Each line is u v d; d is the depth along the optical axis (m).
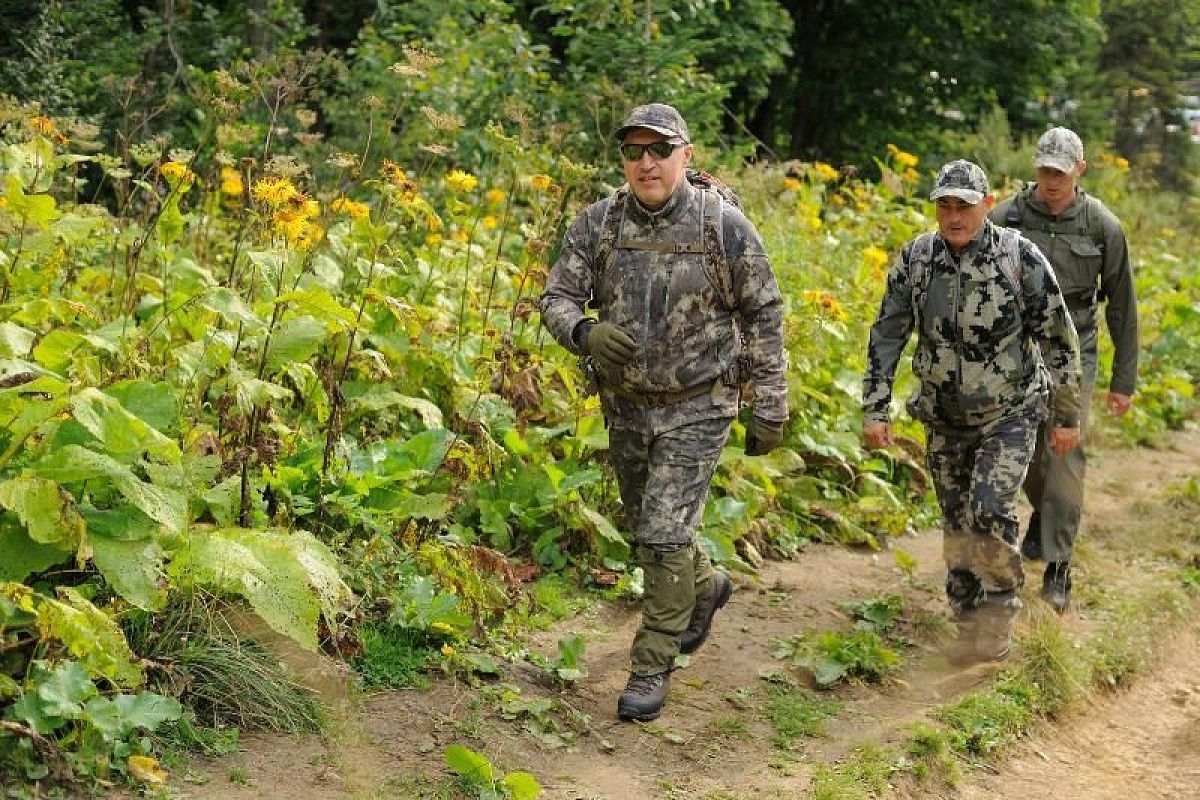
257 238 6.15
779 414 4.62
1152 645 6.20
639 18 10.71
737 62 15.11
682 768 4.40
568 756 4.36
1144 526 7.88
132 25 13.35
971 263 5.39
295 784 3.82
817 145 22.23
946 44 21.48
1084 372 6.43
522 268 6.71
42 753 3.55
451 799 3.91
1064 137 6.35
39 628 3.61
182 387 4.96
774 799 4.23
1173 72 28.70
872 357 5.67
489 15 10.89
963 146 20.44
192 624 4.20
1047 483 6.29
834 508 7.37
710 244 4.53
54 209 4.92
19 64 9.98
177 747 3.86
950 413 5.56
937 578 6.77
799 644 5.57
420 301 6.40
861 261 9.48
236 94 6.39
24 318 4.70
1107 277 6.52
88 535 3.85
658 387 4.59
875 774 4.42
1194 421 11.43
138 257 5.52
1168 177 26.88
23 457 3.95
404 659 4.66
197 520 4.56
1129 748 5.28
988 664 5.54
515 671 4.86
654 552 4.64
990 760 4.89
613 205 4.64
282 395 4.77
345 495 5.14
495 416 6.00
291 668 4.23
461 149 9.49
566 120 9.94
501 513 5.86
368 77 10.47
